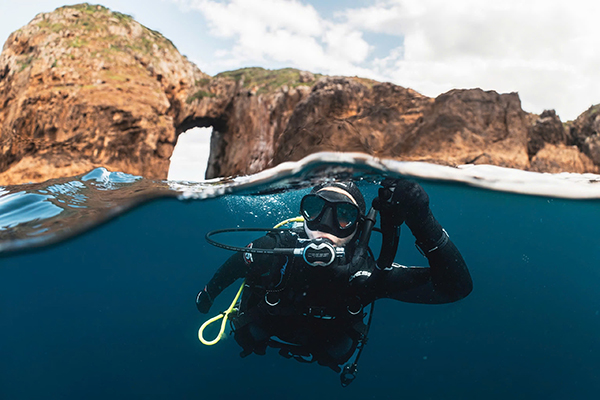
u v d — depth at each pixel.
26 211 4.89
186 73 32.34
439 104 17.89
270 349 4.11
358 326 2.83
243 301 3.12
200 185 5.69
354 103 22.56
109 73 26.31
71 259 6.42
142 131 25.16
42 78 25.25
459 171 5.72
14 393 4.71
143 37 30.39
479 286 6.96
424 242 2.26
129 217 5.58
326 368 4.23
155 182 6.23
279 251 2.51
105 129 24.19
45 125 24.06
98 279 7.76
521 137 18.19
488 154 16.62
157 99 26.97
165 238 6.78
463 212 7.79
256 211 6.29
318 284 2.60
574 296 7.21
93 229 5.38
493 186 6.02
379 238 6.87
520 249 8.88
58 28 27.39
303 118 22.98
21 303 7.36
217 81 34.00
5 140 24.45
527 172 6.78
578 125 20.67
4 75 28.72
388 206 2.13
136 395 4.32
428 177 5.48
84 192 5.51
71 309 7.09
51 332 6.41
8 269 6.11
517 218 7.66
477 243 9.02
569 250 8.86
